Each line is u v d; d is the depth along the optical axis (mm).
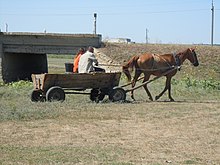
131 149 10758
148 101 20453
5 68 43406
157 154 10320
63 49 42625
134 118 15328
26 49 43000
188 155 10273
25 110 16047
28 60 46875
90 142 11484
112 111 16750
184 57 20875
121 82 27953
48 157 9789
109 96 19281
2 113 15352
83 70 19344
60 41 42406
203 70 37562
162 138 12094
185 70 37344
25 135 12250
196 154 10375
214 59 39531
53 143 11289
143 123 14398
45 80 18281
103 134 12531
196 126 13953
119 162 9508
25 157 9773
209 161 9781
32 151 10328
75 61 20141
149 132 12914
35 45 42906
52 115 15461
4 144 11094
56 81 18484
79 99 20203
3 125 13695
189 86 27766
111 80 19328
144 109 17469
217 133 12828
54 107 16953
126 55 40188
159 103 19688
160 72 20406
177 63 20594
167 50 40906
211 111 17359
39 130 12984
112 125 13961
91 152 10336
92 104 18438
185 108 18062
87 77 18797
